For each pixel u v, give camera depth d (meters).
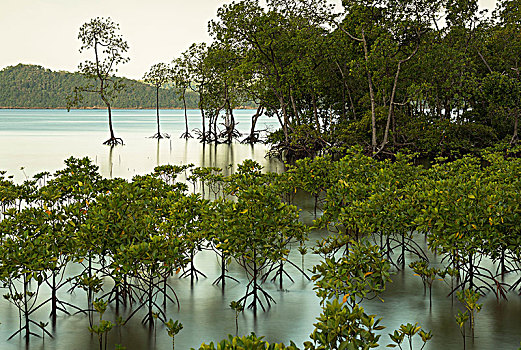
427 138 31.25
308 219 15.44
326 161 14.35
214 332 7.79
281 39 35.22
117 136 63.56
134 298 9.12
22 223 8.99
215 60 39.03
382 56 29.61
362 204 9.88
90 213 8.89
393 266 10.85
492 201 8.65
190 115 182.88
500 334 7.59
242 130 83.31
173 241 8.18
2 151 39.62
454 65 32.34
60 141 51.78
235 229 8.52
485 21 34.72
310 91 36.94
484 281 9.10
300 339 7.52
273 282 9.99
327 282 6.92
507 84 31.02
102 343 7.40
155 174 17.16
